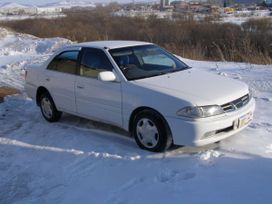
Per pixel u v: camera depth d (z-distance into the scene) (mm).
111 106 6059
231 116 5289
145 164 5191
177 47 20312
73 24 43406
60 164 5488
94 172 5133
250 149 5426
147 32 33438
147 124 5586
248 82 9711
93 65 6438
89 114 6539
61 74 7004
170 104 5254
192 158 5227
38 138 6594
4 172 5391
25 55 18375
